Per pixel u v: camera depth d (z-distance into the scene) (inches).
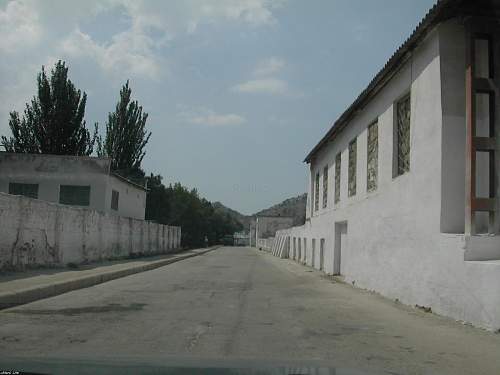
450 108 434.6
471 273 371.2
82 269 746.8
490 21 423.2
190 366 79.0
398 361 262.2
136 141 1808.6
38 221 680.4
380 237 583.2
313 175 1162.6
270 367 82.9
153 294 531.8
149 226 1446.9
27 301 449.7
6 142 1555.1
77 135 1603.1
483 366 254.8
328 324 372.2
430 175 450.0
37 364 76.0
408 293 489.1
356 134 722.2
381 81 575.8
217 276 804.0
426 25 436.5
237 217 7130.9
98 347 274.4
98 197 1220.5
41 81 1558.8
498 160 410.0
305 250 1273.4
